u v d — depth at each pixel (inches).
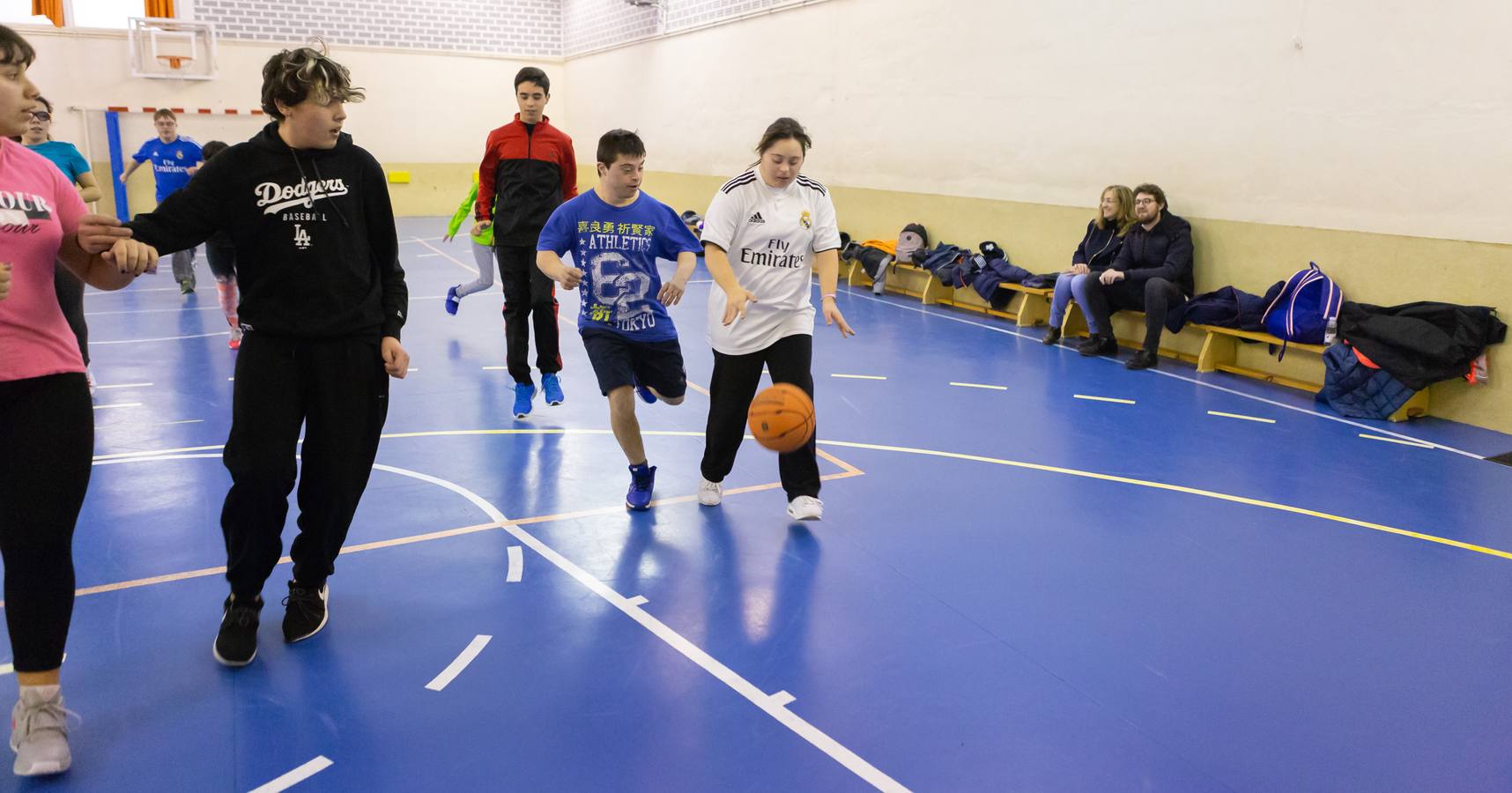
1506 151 238.5
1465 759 104.5
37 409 93.0
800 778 97.9
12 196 89.4
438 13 737.6
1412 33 254.7
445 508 169.6
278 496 111.3
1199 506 180.9
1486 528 173.8
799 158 150.4
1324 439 229.5
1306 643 129.4
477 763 99.0
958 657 123.1
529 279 231.0
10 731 103.0
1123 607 138.6
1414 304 255.4
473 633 126.3
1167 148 323.3
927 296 419.2
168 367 269.9
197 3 653.3
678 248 166.4
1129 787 98.0
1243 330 290.8
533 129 229.0
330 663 117.8
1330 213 278.7
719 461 170.1
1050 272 372.8
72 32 613.0
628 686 114.5
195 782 94.8
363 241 114.7
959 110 406.9
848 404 248.5
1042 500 181.3
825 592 140.9
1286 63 285.3
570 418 229.3
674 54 620.1
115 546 150.1
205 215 104.5
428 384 257.1
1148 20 324.5
